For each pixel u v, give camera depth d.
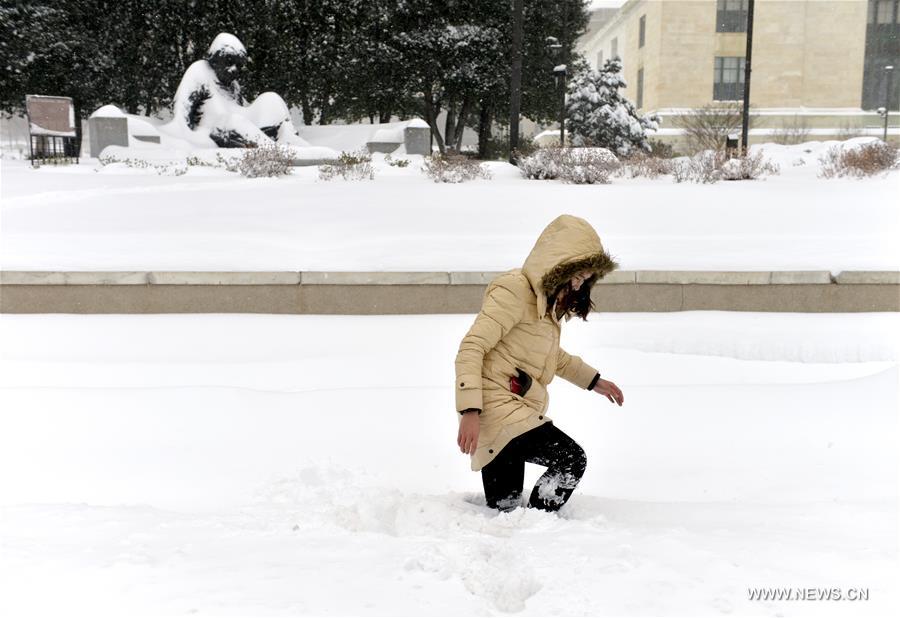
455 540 2.38
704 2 48.59
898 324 7.55
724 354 7.11
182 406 5.04
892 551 2.31
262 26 33.88
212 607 1.82
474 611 1.82
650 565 2.13
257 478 3.78
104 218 10.03
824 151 29.56
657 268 7.98
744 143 27.42
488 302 2.97
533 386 3.01
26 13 31.58
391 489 3.17
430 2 35.00
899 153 17.23
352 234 9.35
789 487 3.68
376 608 1.82
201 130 25.02
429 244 8.97
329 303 7.89
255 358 6.71
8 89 32.47
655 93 50.00
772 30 49.09
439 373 6.32
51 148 30.06
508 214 10.56
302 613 1.79
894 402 5.04
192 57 35.06
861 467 3.95
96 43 33.31
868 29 52.19
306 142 25.94
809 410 5.02
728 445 4.44
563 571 2.08
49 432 4.52
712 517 2.90
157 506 3.37
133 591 1.92
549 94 36.81
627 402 5.34
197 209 10.72
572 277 2.92
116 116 22.88
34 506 2.83
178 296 7.80
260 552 2.26
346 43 35.28
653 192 12.43
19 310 7.72
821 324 7.57
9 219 9.88
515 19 19.09
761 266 8.10
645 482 3.88
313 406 5.12
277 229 9.50
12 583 1.98
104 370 6.25
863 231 9.66
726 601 1.90
